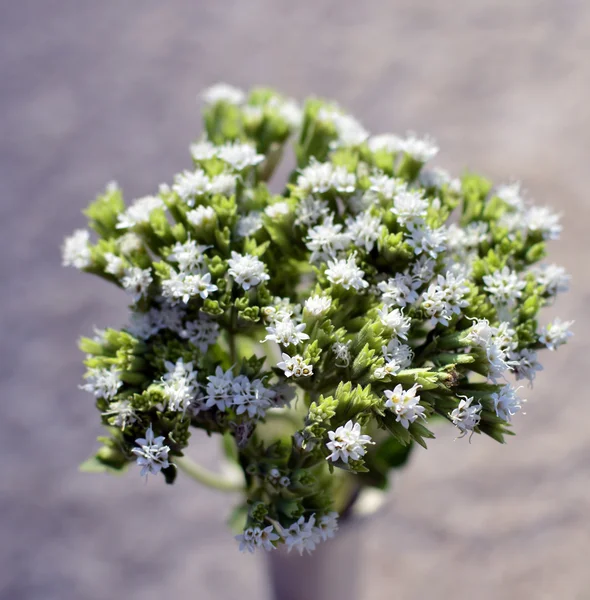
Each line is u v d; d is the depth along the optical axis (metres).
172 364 0.26
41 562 0.52
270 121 0.30
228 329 0.27
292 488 0.26
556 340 0.26
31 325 0.60
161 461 0.25
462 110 0.68
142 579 0.51
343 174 0.27
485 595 0.49
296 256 0.27
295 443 0.26
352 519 0.30
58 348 0.59
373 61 0.72
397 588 0.49
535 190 0.62
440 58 0.71
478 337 0.25
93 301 0.61
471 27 0.74
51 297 0.62
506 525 0.51
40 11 0.78
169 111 0.70
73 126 0.70
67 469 0.55
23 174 0.67
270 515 0.26
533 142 0.65
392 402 0.24
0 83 0.73
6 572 0.51
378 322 0.25
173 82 0.72
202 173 0.27
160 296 0.27
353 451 0.24
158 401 0.25
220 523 0.52
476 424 0.25
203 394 0.26
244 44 0.74
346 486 0.30
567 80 0.69
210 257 0.27
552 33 0.73
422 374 0.25
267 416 0.28
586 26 0.73
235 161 0.28
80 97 0.72
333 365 0.25
